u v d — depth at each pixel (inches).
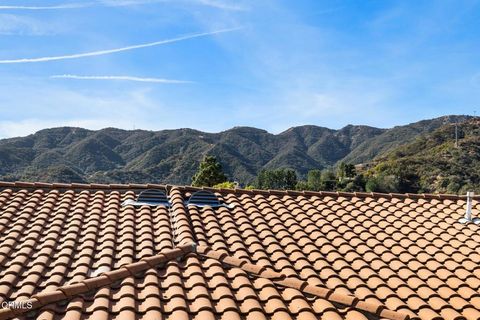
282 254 382.6
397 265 392.8
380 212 495.5
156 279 316.2
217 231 409.1
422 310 333.4
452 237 452.8
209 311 285.0
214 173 2003.0
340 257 388.5
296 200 508.7
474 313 338.3
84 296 292.4
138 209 454.9
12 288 311.3
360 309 304.8
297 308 298.7
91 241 379.6
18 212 437.7
